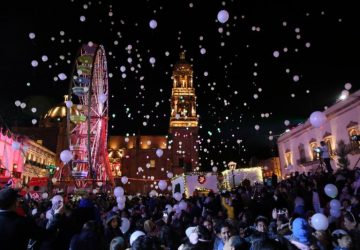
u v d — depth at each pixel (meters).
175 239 7.44
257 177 30.45
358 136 24.72
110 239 6.82
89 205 8.75
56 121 64.50
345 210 7.94
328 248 6.07
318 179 14.88
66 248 6.36
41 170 50.34
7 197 4.23
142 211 12.41
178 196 12.94
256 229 6.86
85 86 27.75
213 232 7.54
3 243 3.92
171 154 63.22
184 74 66.75
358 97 27.98
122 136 71.75
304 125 37.69
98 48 27.14
